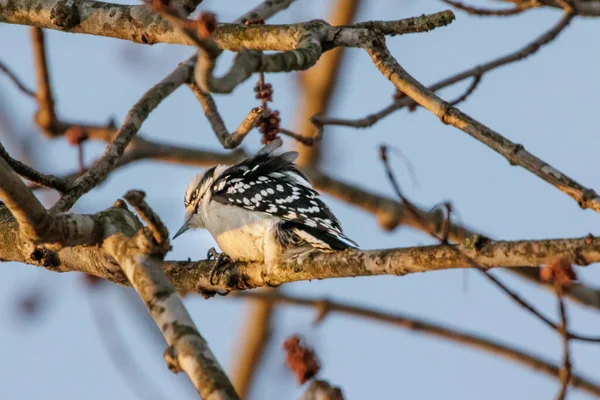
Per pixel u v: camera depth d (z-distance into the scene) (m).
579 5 10.40
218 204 12.20
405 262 9.23
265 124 12.66
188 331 7.98
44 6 11.58
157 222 8.33
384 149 9.73
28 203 8.58
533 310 8.32
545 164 9.47
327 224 11.66
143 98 11.95
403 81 10.33
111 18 11.41
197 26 7.59
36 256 10.70
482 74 13.15
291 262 10.91
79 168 14.38
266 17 13.55
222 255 11.66
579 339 8.13
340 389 7.79
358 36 10.51
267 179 12.52
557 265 8.06
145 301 8.30
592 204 9.16
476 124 9.85
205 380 7.56
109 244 8.93
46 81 15.73
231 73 8.29
